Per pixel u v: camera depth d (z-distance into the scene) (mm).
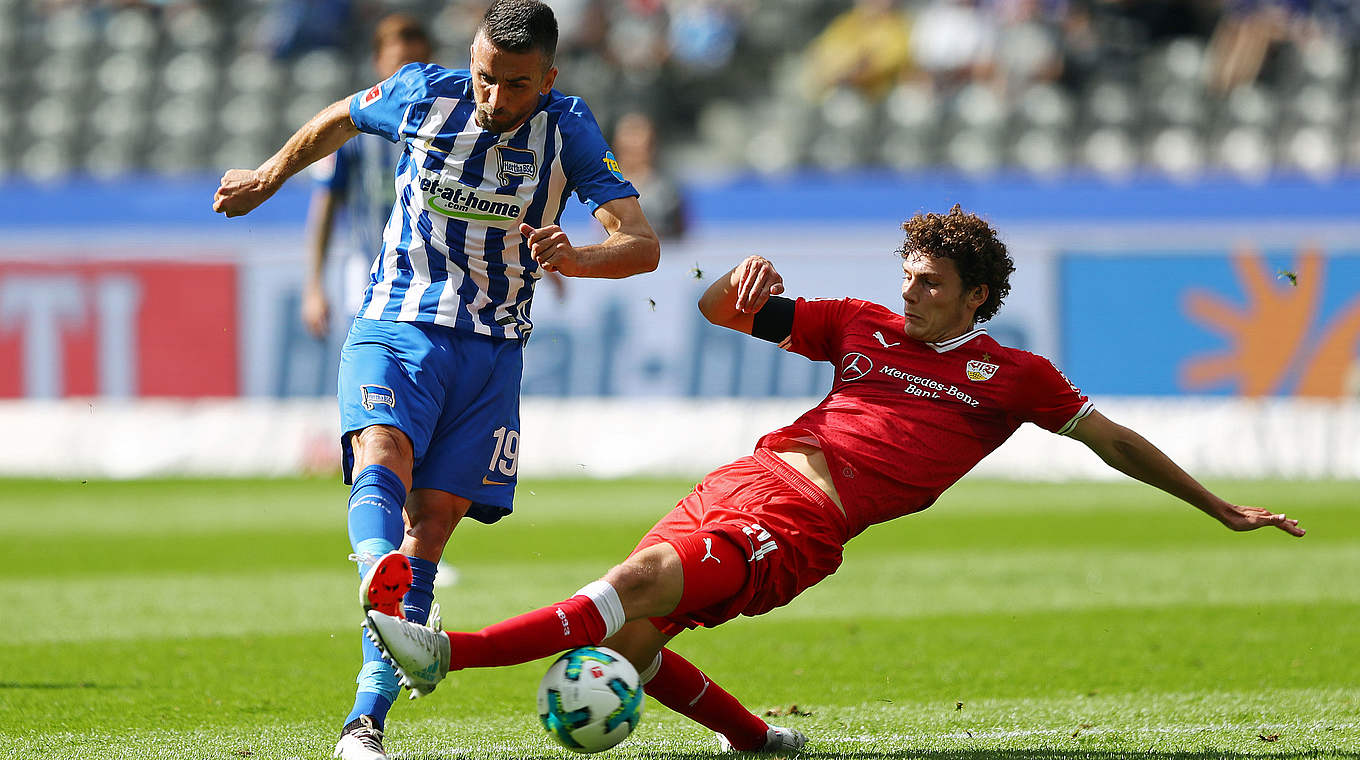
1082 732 15891
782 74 71875
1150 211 49188
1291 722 16297
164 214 51250
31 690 18016
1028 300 48531
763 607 13914
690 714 14789
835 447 14125
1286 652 20656
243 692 18047
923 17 68250
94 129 68125
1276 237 48094
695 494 14211
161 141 67312
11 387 49438
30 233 51500
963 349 14422
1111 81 65312
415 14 71750
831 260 48812
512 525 37625
